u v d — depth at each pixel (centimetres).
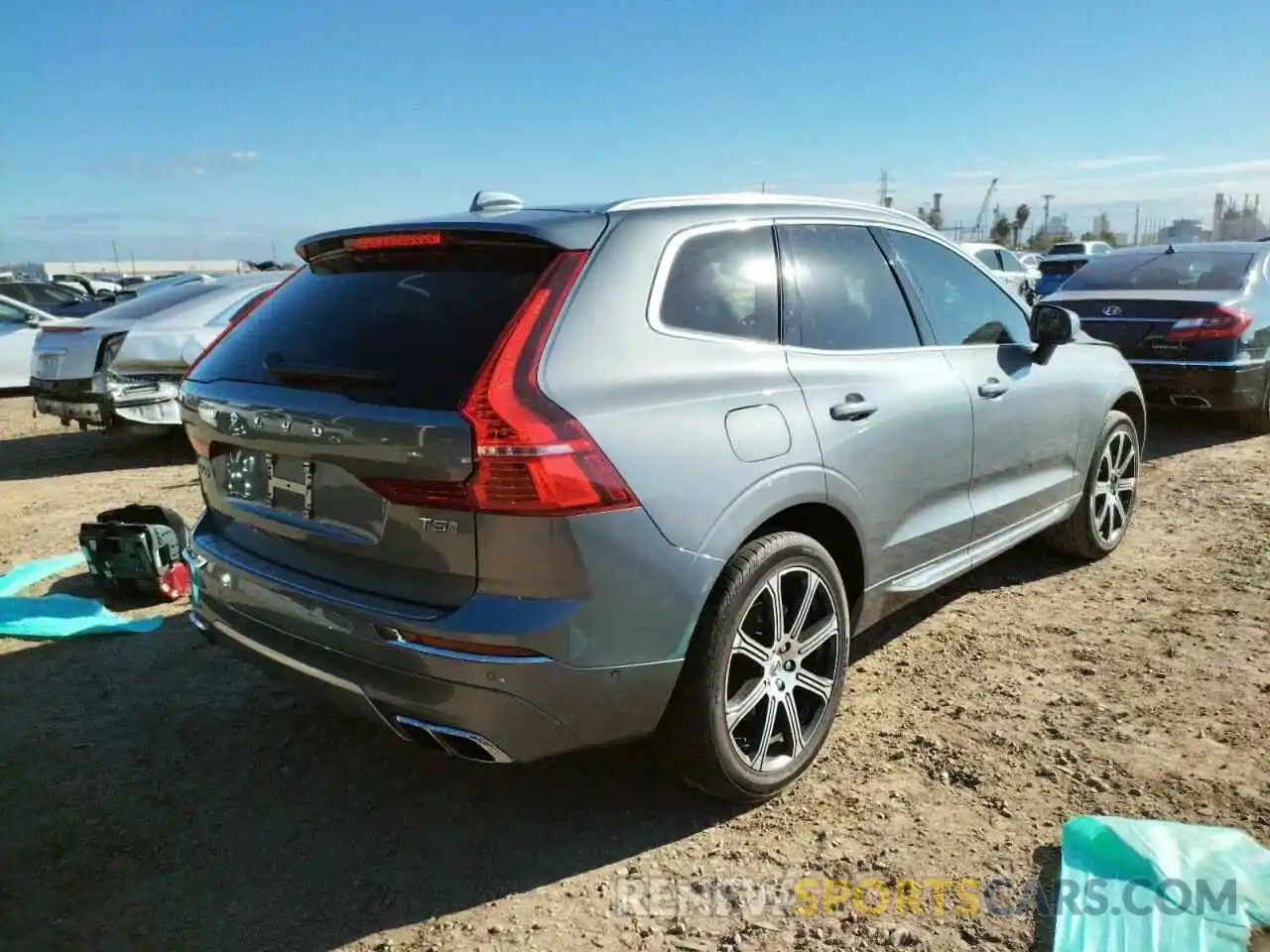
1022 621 457
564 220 292
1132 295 847
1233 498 657
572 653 258
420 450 252
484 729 259
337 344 290
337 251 328
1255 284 839
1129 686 388
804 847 293
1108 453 523
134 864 292
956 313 420
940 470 381
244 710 387
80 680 412
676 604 273
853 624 360
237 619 315
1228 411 866
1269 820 297
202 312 880
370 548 271
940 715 369
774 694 309
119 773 342
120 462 888
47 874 288
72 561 564
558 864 290
